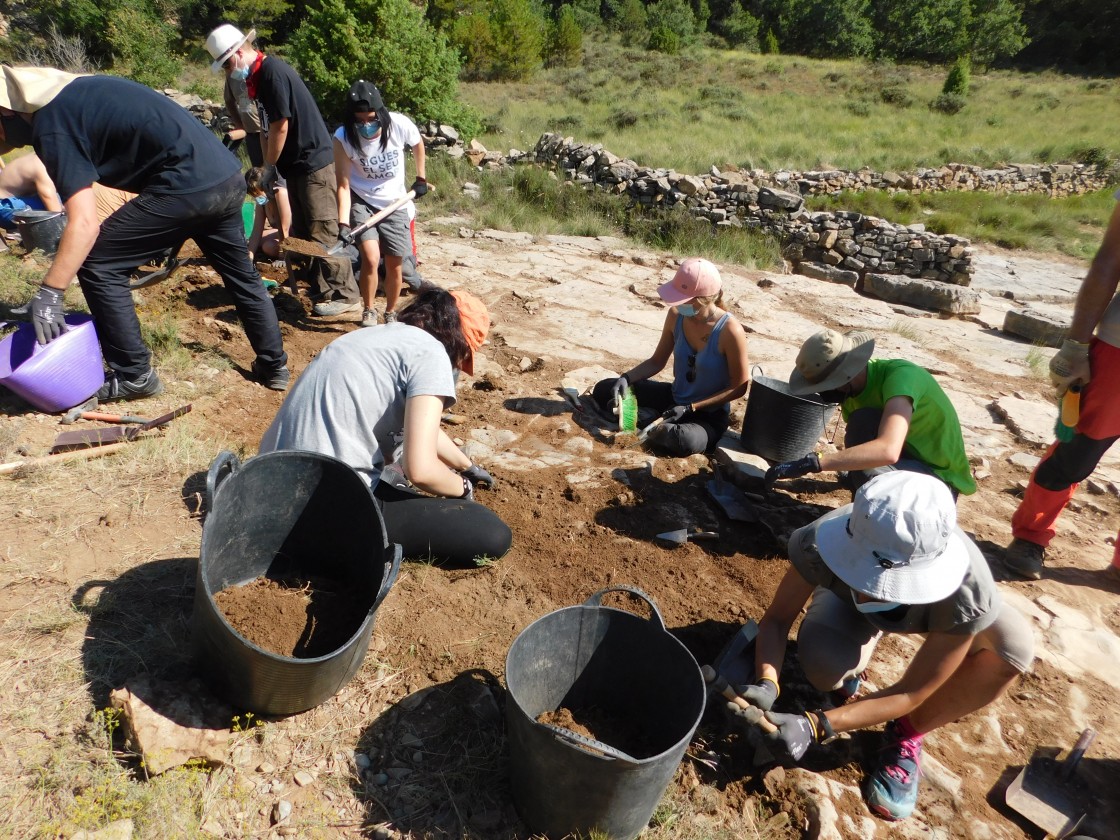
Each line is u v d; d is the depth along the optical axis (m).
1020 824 2.43
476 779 2.30
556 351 5.70
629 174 11.44
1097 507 4.31
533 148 12.66
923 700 2.35
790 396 3.94
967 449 4.87
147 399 3.99
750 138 18.53
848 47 45.53
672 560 3.35
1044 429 5.17
